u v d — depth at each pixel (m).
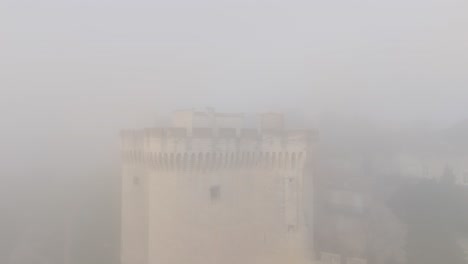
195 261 41.56
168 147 40.75
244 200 44.38
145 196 48.41
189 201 41.34
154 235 42.81
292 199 46.28
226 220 43.16
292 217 46.31
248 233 44.41
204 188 42.00
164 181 41.78
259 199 45.16
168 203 41.44
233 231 43.56
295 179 46.41
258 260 44.72
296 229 46.44
